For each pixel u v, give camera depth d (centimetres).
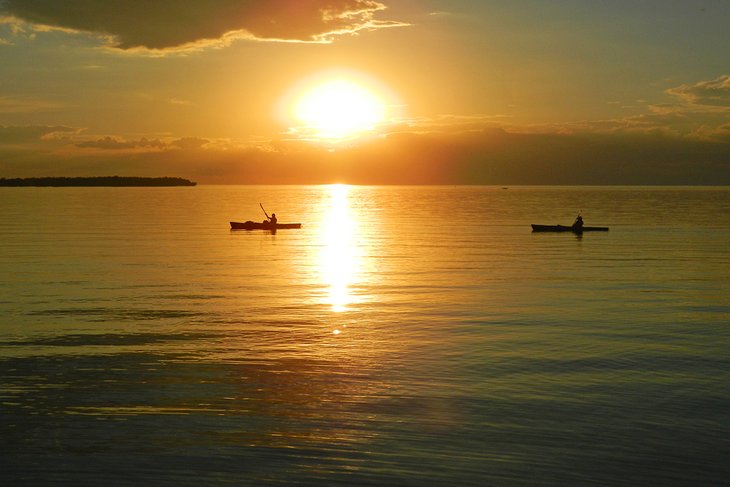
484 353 2058
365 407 1609
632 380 1805
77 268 4003
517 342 2192
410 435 1446
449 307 2773
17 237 6219
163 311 2697
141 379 1812
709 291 3194
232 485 1234
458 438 1430
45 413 1565
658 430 1474
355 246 5475
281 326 2428
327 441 1416
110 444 1398
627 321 2511
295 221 9356
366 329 2377
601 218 9894
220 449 1378
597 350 2095
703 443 1409
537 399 1661
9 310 2708
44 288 3262
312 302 2892
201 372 1877
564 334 2303
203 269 3975
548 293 3119
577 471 1291
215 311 2695
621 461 1330
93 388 1738
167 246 5416
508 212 12031
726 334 2308
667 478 1268
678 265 4216
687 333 2320
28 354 2048
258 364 1952
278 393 1705
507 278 3606
